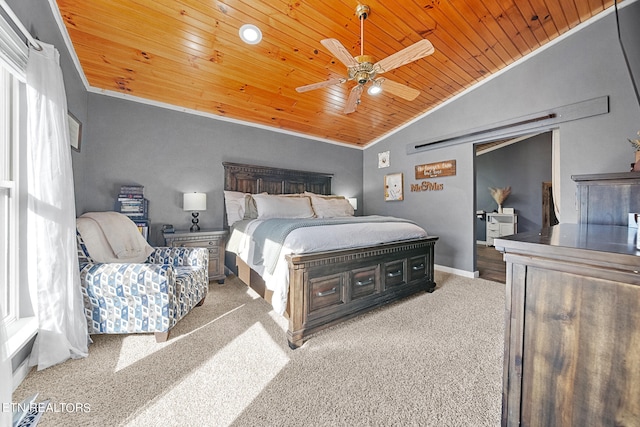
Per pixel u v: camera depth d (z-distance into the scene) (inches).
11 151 60.6
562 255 28.5
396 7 85.0
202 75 110.6
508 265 33.9
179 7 79.4
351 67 77.0
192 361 64.9
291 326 73.4
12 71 55.7
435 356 68.0
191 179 134.8
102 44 90.8
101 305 71.7
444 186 157.2
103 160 112.6
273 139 164.7
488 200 278.2
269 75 114.2
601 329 26.9
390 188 188.1
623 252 25.1
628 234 41.5
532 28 105.3
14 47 53.3
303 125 165.6
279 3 80.7
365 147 208.7
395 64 75.5
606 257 25.5
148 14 80.8
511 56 122.2
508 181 262.4
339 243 85.2
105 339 74.6
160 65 102.8
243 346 72.1
